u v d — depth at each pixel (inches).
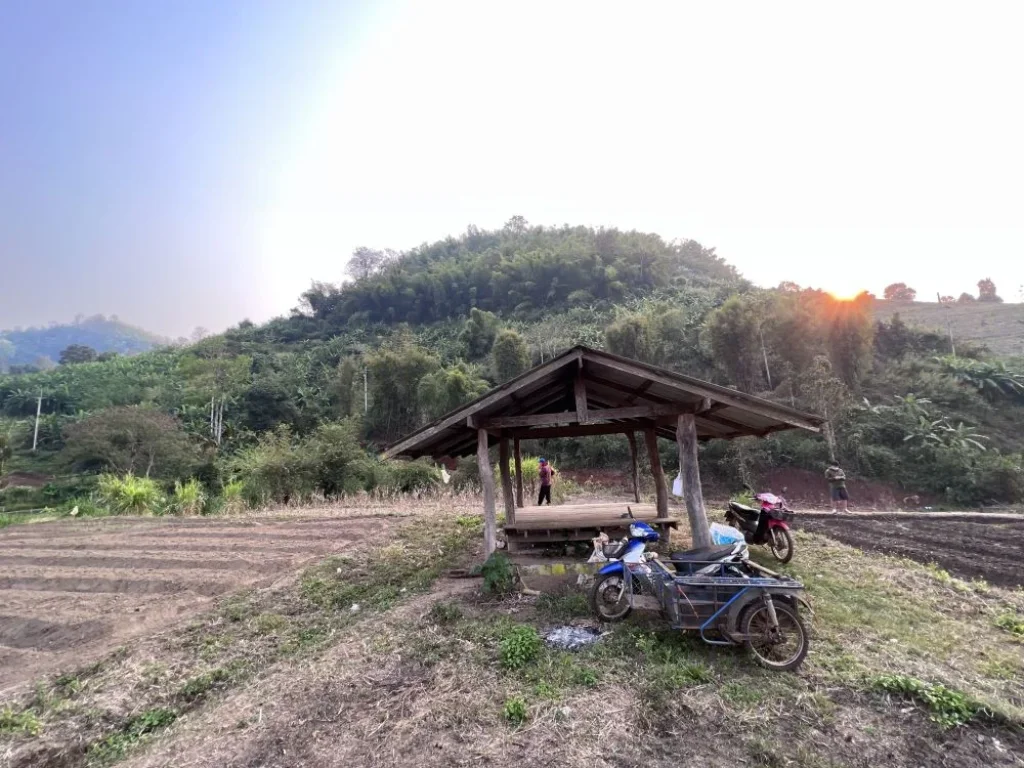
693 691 153.3
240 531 495.2
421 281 3223.4
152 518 655.8
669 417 319.0
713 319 1222.9
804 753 125.6
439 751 135.5
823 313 1123.9
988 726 133.6
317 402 1920.5
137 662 218.4
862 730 133.6
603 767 124.7
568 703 151.5
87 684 204.4
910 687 147.2
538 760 128.7
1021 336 1550.2
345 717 157.6
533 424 275.6
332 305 3631.9
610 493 687.7
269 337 3248.0
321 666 195.5
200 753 146.9
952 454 790.5
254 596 293.3
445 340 2335.1
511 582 255.8
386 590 288.0
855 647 179.5
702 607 179.2
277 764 138.3
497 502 557.0
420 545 379.2
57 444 1893.5
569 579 267.4
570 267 2696.9
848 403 920.3
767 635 169.6
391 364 1534.2
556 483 650.8
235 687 195.8
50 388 2390.5
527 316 2546.8
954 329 1728.6
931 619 209.9
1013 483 714.8
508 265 2965.1
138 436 1349.7
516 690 161.5
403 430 1514.5
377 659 193.2
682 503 536.7
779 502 298.4
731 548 200.1
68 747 162.7
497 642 196.1
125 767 147.2
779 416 239.8
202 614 272.8
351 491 723.4
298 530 474.6
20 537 571.8
